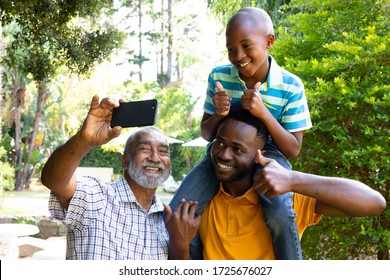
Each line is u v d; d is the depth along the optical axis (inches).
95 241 88.2
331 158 155.1
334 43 156.5
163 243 92.4
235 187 90.4
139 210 92.6
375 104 147.1
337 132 153.3
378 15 171.5
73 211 88.2
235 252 89.1
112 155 900.0
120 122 82.1
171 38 1386.6
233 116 88.0
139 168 91.6
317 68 157.0
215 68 105.3
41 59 293.9
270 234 88.8
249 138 85.6
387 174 149.3
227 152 85.8
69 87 800.3
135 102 82.7
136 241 90.4
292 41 175.2
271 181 77.0
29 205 557.6
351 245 165.9
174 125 941.8
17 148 799.1
